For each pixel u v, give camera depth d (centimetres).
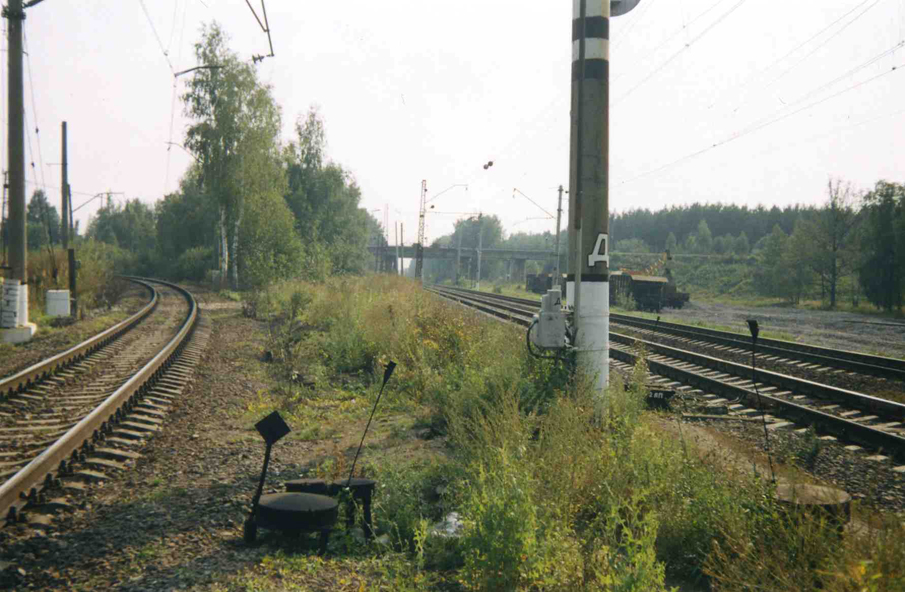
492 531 402
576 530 484
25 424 854
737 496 474
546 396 823
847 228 5662
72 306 2491
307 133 6150
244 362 1487
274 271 3269
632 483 520
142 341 1819
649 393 980
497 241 14825
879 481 657
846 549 353
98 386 1142
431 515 527
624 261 10388
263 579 393
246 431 852
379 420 900
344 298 2291
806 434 799
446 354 1201
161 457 721
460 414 771
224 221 4784
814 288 6494
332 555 445
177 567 417
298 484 512
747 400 1053
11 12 1770
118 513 534
